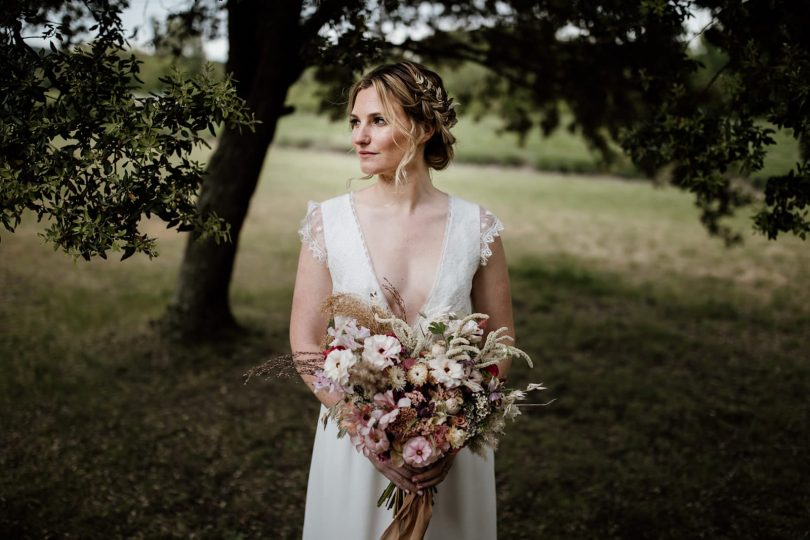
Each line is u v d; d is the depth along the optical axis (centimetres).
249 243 1002
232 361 537
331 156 2028
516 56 506
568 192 1688
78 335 566
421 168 191
